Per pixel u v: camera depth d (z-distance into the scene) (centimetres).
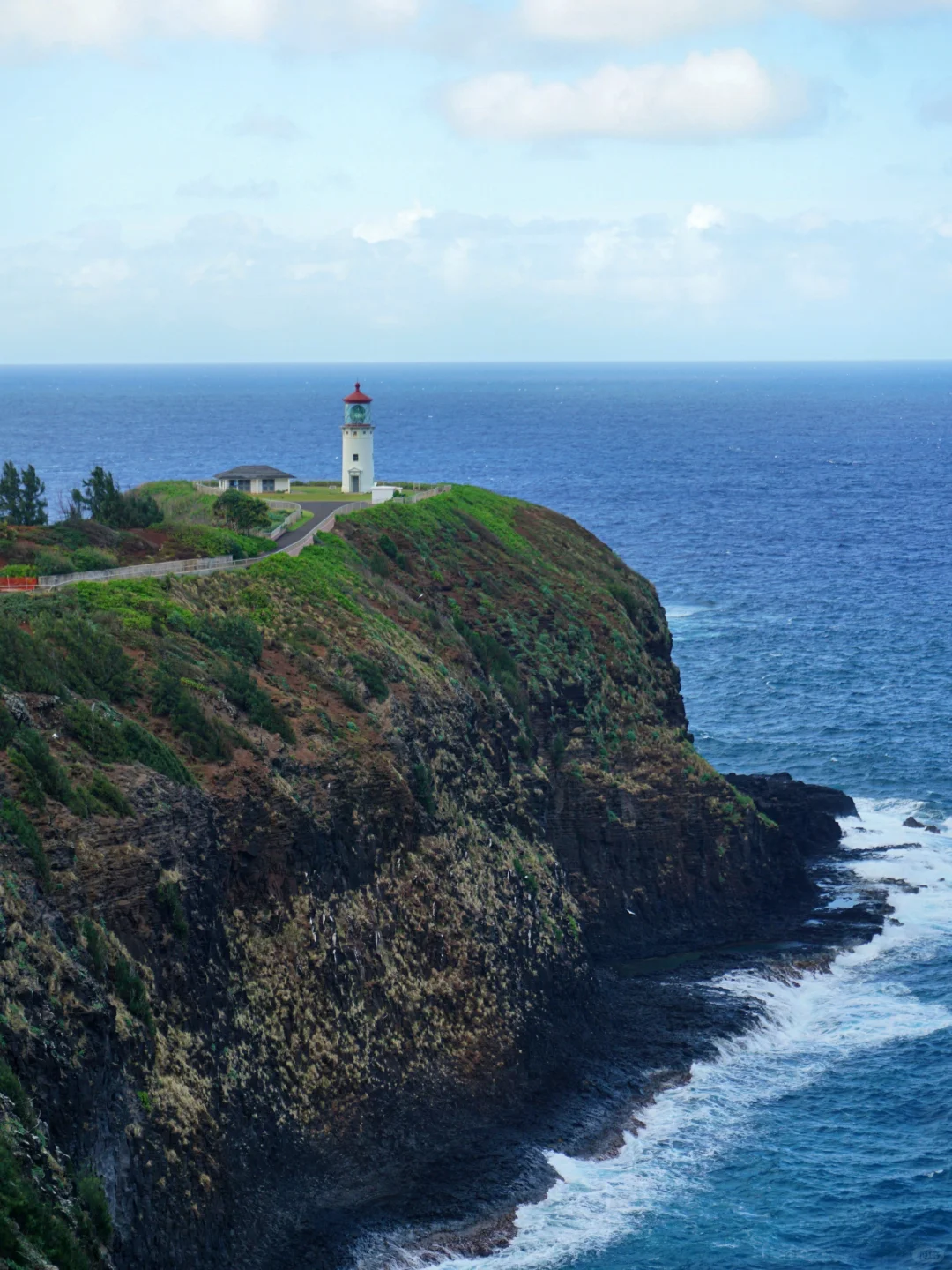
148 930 4562
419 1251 4625
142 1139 4153
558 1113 5525
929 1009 6475
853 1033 6262
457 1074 5488
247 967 5006
